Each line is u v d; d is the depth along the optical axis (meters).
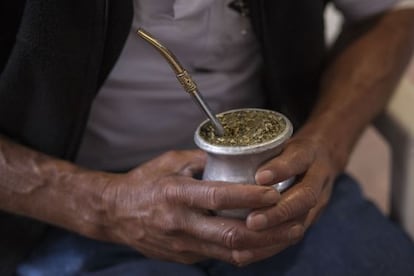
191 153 0.85
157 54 0.91
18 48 0.84
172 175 0.82
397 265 0.95
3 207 0.92
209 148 0.72
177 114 0.96
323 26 1.01
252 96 1.02
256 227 0.74
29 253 0.98
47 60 0.84
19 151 0.92
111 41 0.85
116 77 0.92
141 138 0.97
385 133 1.07
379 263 0.95
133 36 0.90
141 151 0.99
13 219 0.94
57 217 0.90
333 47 1.14
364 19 1.11
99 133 0.96
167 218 0.80
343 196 1.04
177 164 0.85
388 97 1.06
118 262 0.96
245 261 0.78
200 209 0.77
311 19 0.97
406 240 0.99
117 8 0.83
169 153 0.86
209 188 0.74
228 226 0.76
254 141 0.73
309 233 0.99
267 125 0.74
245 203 0.73
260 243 0.77
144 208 0.82
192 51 0.93
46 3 0.81
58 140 0.91
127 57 0.91
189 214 0.78
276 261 0.96
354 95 1.02
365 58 1.07
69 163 0.91
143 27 0.89
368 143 1.82
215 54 0.95
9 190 0.90
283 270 0.94
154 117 0.96
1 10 0.86
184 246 0.81
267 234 0.77
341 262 0.95
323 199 0.87
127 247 0.97
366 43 1.09
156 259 0.89
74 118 0.89
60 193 0.89
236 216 0.76
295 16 0.95
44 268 0.96
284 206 0.76
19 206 0.91
